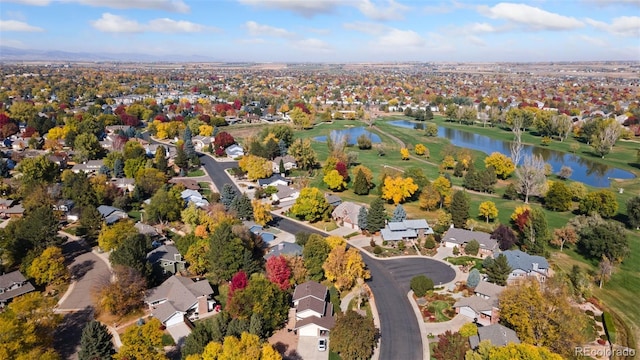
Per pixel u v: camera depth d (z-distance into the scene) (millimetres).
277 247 93750
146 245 89438
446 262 94062
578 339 60375
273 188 136625
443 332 70000
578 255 97000
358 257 82000
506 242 97562
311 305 70500
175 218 110500
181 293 73875
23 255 85688
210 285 80188
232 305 67062
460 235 101312
